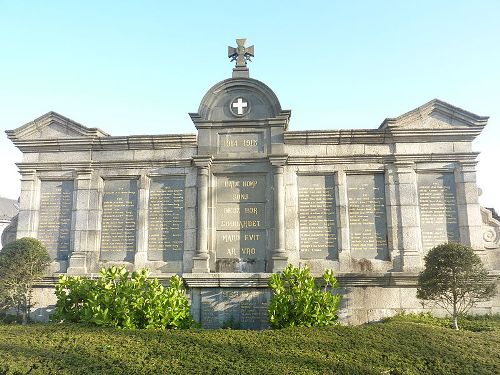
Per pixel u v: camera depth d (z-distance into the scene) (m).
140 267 15.66
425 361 9.98
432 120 16.12
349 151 16.11
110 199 16.42
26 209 16.52
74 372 9.16
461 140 15.95
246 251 15.55
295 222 15.66
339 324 12.95
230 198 15.94
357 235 15.56
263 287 14.72
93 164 16.58
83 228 16.14
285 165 16.06
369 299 14.82
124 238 16.09
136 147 16.64
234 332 11.70
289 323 12.66
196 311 14.75
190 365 9.59
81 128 16.75
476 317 14.38
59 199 16.62
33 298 15.54
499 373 9.45
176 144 16.53
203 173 15.97
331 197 15.89
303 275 13.26
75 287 13.22
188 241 15.73
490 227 15.49
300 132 16.08
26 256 14.46
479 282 12.84
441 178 15.83
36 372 9.12
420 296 13.44
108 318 12.24
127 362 9.65
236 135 16.38
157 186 16.36
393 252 15.28
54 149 16.84
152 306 12.50
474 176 15.67
